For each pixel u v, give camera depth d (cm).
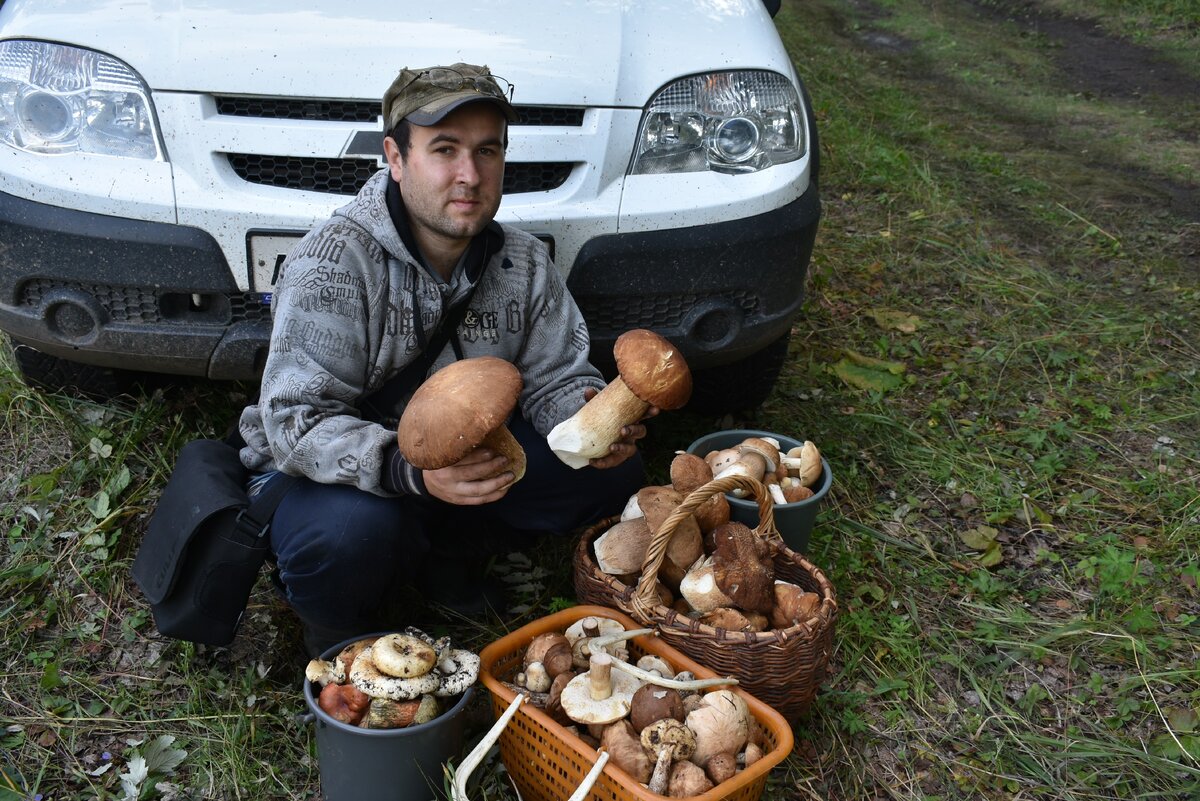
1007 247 566
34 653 257
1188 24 1188
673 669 234
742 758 212
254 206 267
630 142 287
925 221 590
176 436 329
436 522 262
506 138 224
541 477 258
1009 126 835
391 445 216
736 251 293
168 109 267
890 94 902
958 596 308
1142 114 882
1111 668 282
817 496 285
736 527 244
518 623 279
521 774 224
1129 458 380
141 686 251
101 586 279
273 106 272
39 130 269
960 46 1144
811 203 313
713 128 296
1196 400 419
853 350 440
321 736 211
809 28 1213
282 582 243
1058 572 321
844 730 256
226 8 278
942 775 246
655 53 296
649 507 248
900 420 395
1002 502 351
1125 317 489
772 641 225
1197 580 310
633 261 285
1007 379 430
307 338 221
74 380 332
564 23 294
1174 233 596
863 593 303
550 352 255
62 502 304
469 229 220
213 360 281
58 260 268
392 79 272
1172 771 248
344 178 275
